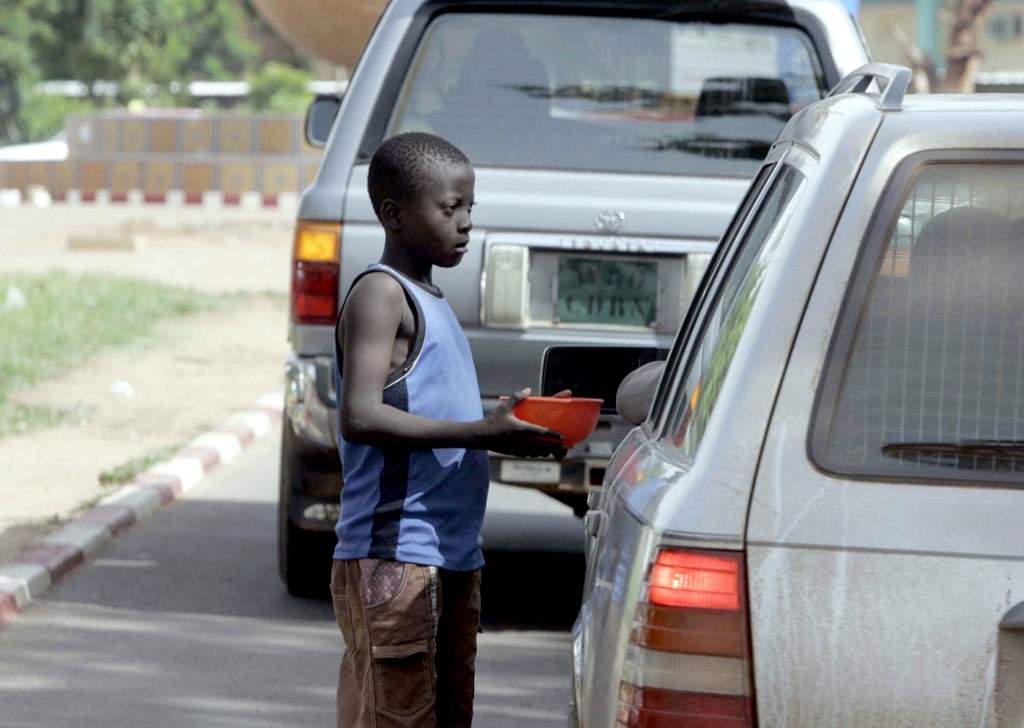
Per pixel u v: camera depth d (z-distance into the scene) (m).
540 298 18.09
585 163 19.00
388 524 11.08
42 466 29.83
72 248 82.19
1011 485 7.74
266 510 27.64
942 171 8.12
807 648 7.62
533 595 21.81
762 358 7.95
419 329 11.05
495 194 18.12
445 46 19.41
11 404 35.97
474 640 11.84
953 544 7.63
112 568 22.94
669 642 7.74
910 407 7.91
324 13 55.09
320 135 22.61
